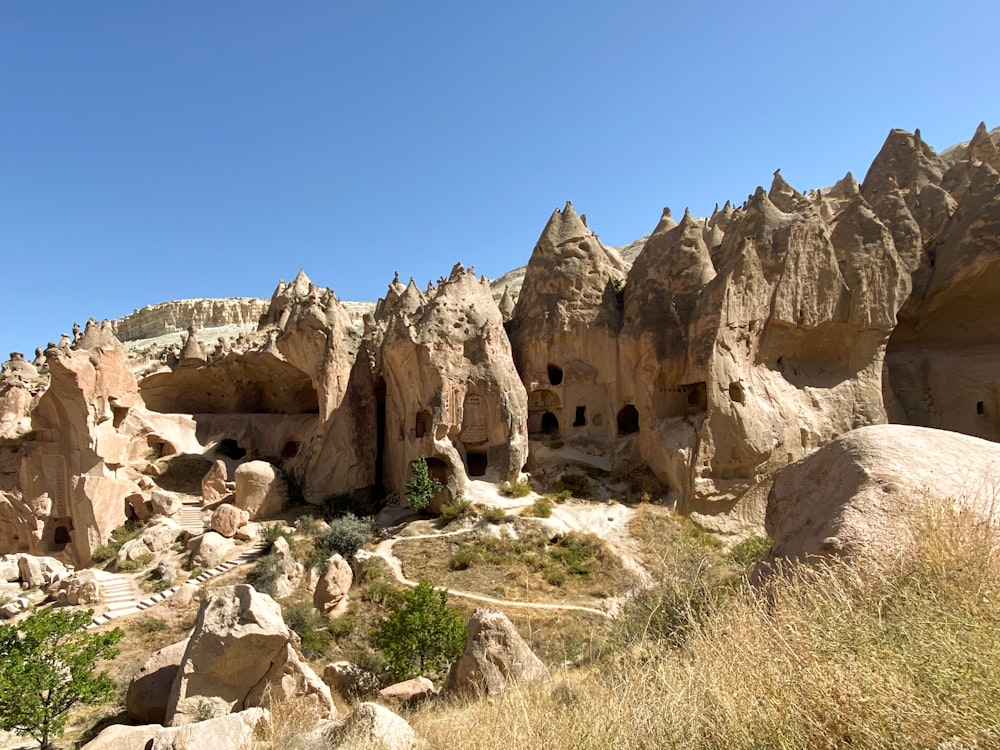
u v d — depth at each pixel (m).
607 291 42.81
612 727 6.46
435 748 9.24
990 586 5.74
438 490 35.84
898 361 41.66
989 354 40.34
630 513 34.56
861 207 39.59
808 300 37.56
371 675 19.42
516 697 9.16
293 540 33.78
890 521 7.71
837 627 5.73
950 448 9.12
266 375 49.19
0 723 15.53
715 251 45.38
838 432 36.56
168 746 10.43
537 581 28.58
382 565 30.52
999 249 38.06
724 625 7.32
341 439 40.59
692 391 39.44
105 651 17.95
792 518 9.62
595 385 41.34
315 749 10.33
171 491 40.66
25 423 41.66
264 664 14.43
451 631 19.11
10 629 16.75
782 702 5.22
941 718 4.45
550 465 39.19
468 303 39.94
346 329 43.38
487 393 37.78
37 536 37.28
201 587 29.61
